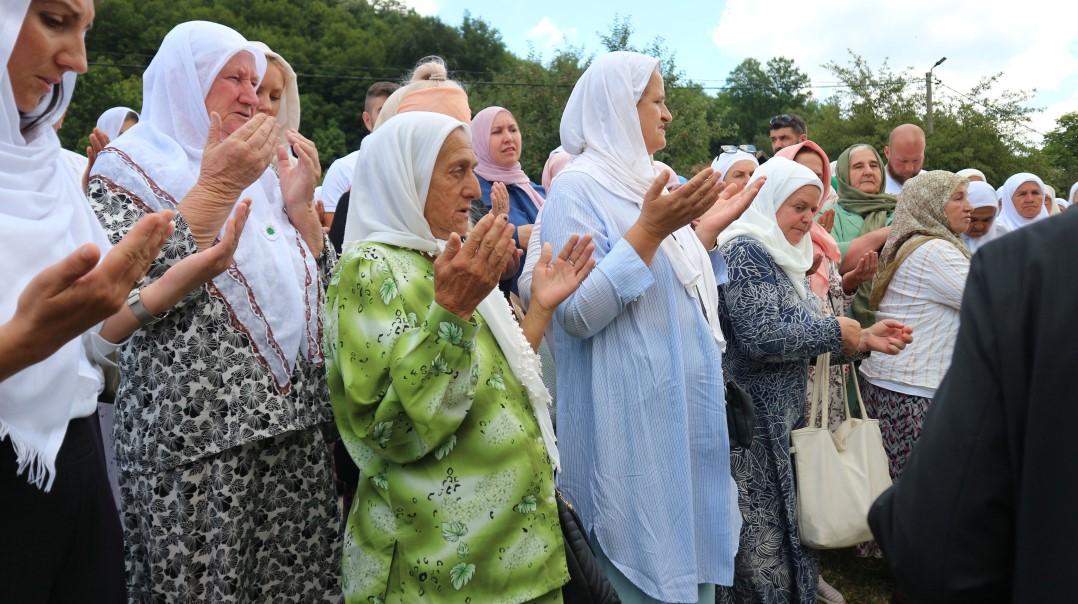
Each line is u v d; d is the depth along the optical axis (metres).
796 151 4.71
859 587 3.96
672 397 2.61
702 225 2.98
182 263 1.85
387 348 1.93
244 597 2.19
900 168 5.75
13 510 1.52
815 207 3.26
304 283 2.44
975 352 1.25
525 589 1.97
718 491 2.70
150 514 2.09
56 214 1.67
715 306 2.87
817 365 3.39
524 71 30.03
